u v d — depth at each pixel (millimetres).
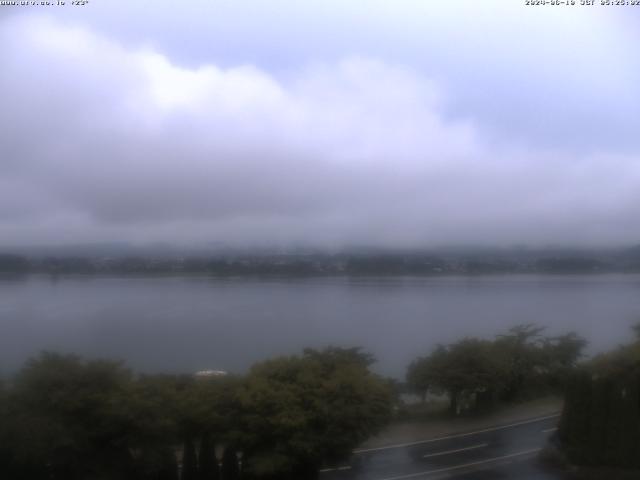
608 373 19625
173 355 43406
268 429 17438
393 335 55344
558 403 28938
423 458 20703
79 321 60875
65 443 15641
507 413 27344
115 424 16641
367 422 18078
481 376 27594
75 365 17734
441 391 28219
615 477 17844
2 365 21203
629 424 18656
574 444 19359
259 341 51938
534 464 19516
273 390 17891
